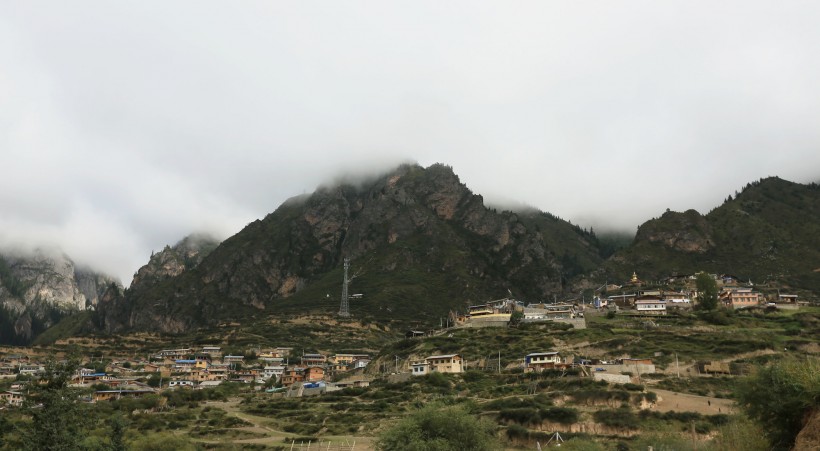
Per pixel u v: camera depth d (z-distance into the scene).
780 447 45.91
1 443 59.28
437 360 155.50
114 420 72.81
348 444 104.12
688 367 136.38
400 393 139.00
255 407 143.50
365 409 128.62
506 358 156.38
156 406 153.88
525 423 105.81
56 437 52.12
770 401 47.47
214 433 118.19
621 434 99.38
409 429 77.50
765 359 135.12
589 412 105.75
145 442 100.00
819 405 43.38
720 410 104.69
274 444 106.38
